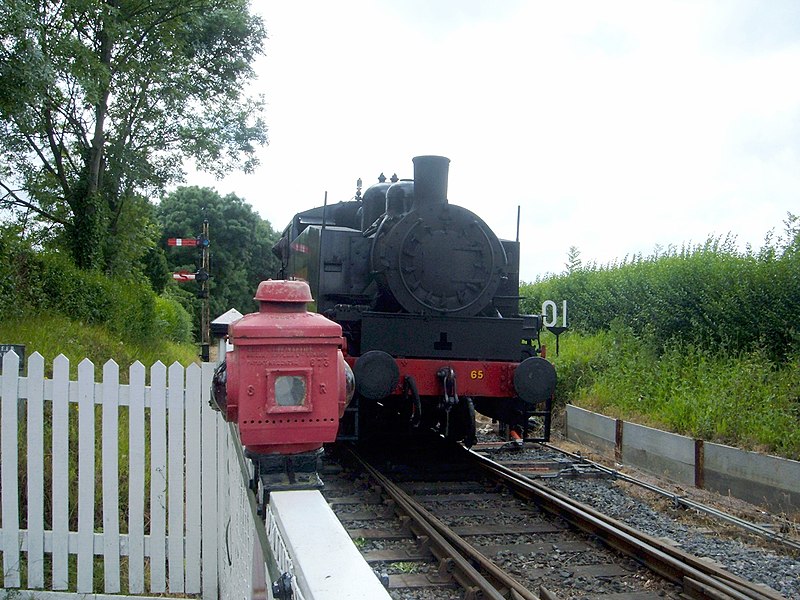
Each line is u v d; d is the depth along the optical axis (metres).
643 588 5.08
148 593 5.07
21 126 13.31
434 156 8.91
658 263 15.61
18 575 4.87
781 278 11.45
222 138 19.72
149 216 20.50
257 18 19.83
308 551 1.83
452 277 8.85
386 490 7.38
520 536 6.30
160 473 4.95
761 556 5.91
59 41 13.26
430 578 5.18
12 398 4.85
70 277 13.45
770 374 10.22
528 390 8.41
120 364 11.56
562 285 18.73
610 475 8.91
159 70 17.42
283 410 2.50
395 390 8.36
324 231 9.38
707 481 8.53
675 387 10.93
